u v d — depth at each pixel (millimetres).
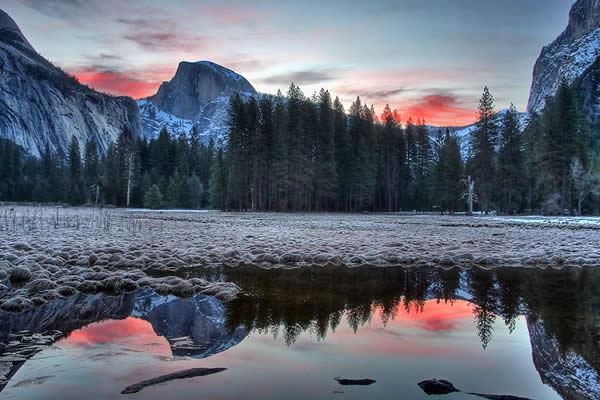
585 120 51719
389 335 4098
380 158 68500
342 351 3533
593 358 3447
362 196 60875
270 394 2527
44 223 21562
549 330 4355
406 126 75375
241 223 25656
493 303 5742
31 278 6832
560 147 45594
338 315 4961
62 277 6715
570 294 6371
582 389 2766
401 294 6273
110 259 8875
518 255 10859
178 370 2975
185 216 36750
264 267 8859
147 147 88500
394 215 51062
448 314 5062
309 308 5312
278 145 54156
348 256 10273
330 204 63000
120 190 75938
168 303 5504
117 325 4383
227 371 2980
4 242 11422
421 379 2871
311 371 3002
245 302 5629
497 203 59500
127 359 3225
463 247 12766
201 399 2428
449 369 3117
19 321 4531
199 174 85562
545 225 26672
